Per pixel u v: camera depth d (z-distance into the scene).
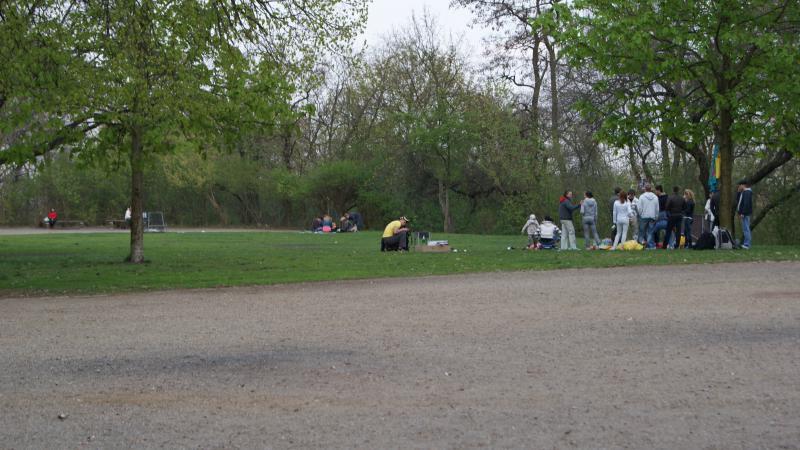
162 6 16.73
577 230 41.91
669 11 24.25
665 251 23.06
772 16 24.67
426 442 5.20
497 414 5.81
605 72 25.38
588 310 10.88
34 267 20.50
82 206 65.25
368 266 19.53
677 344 8.30
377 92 58.88
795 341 8.33
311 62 19.47
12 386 6.98
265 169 64.31
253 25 17.95
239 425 5.67
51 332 9.99
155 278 16.98
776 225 32.59
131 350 8.59
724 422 5.54
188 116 18.75
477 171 51.41
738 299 11.69
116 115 17.86
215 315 11.27
